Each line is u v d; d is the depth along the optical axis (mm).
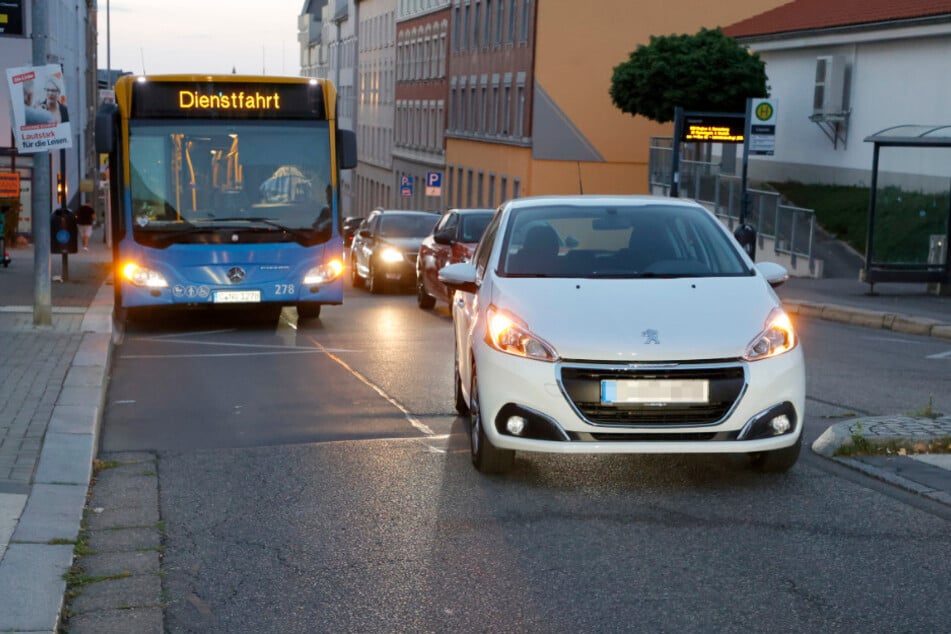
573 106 60094
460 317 9977
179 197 18250
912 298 24797
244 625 5484
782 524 7082
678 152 39375
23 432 9133
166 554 6566
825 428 10023
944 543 6691
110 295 21625
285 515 7367
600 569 6266
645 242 9086
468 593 5906
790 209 32812
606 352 7664
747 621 5492
